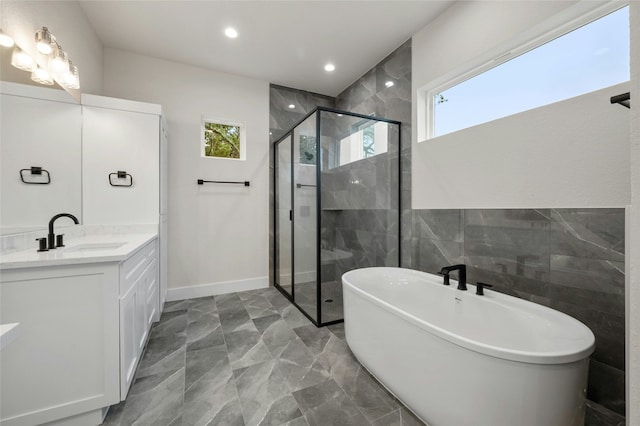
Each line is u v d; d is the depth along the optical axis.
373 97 3.15
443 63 2.29
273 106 3.60
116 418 1.39
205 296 3.24
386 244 2.87
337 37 2.63
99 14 2.33
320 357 1.96
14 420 1.20
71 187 2.14
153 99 2.98
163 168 2.72
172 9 2.27
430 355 1.29
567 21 1.61
